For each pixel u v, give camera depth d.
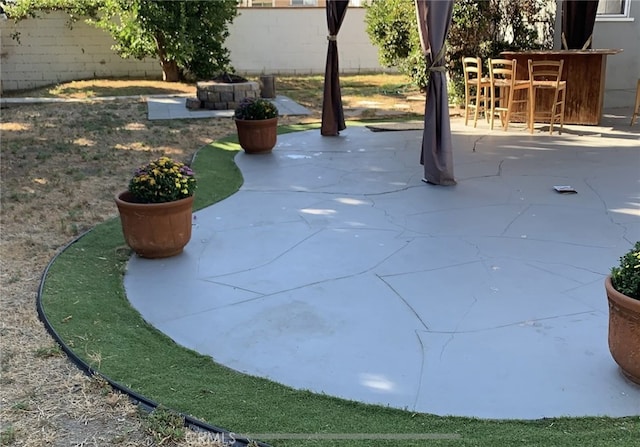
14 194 5.52
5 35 12.38
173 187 3.88
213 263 3.90
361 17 14.66
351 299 3.33
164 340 2.95
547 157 6.61
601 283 3.44
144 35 11.83
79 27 12.75
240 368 2.70
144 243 3.88
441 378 2.58
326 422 2.28
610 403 2.38
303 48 14.50
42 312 3.21
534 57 8.50
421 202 5.10
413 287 3.46
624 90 10.16
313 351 2.82
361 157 6.84
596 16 9.81
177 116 9.42
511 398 2.43
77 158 6.93
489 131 8.21
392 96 11.57
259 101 7.15
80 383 2.57
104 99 10.98
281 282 3.58
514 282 3.49
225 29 12.64
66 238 4.47
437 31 5.27
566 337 2.87
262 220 4.73
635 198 5.07
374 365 2.69
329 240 4.25
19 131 8.33
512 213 4.75
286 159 6.84
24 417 2.33
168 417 2.29
